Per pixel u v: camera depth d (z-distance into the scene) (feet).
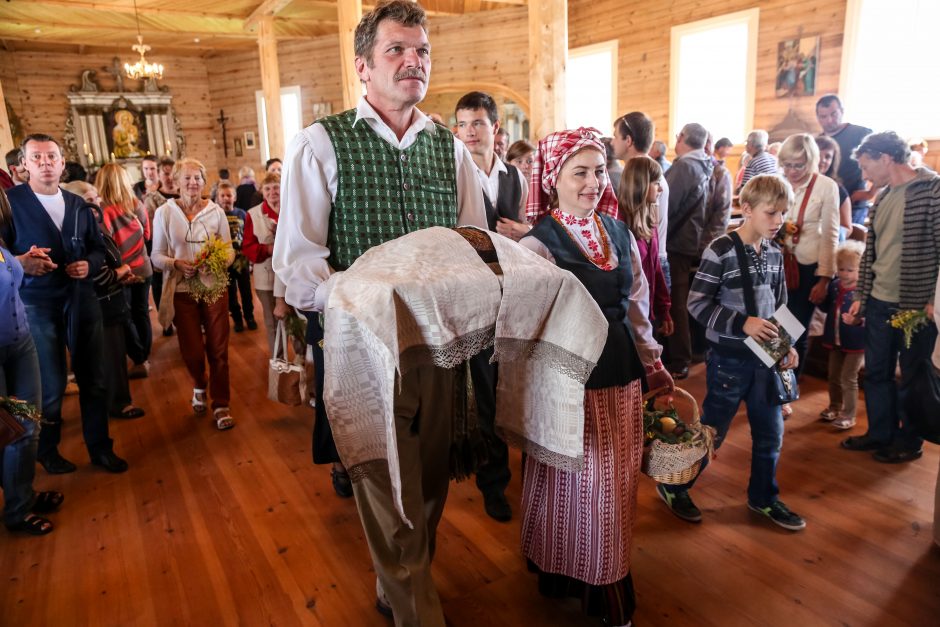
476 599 6.51
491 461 7.89
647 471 6.37
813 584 6.58
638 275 6.11
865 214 14.44
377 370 4.08
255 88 41.39
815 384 12.30
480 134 8.61
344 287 4.22
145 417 11.89
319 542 7.70
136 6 27.37
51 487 9.21
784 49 23.27
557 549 5.79
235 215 17.37
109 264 10.72
